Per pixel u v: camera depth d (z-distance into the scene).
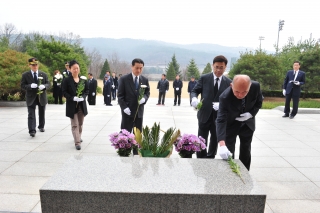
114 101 14.41
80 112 4.91
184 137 2.94
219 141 2.73
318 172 3.97
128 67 65.25
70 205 1.93
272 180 3.67
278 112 9.58
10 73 9.74
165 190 1.94
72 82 4.71
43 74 5.80
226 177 2.19
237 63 18.41
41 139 5.41
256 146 5.28
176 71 53.97
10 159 4.24
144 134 3.01
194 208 1.93
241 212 1.94
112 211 1.94
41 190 1.91
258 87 2.90
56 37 44.56
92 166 2.34
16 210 2.76
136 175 2.18
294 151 4.98
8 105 9.70
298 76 8.12
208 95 3.77
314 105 12.80
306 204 3.03
